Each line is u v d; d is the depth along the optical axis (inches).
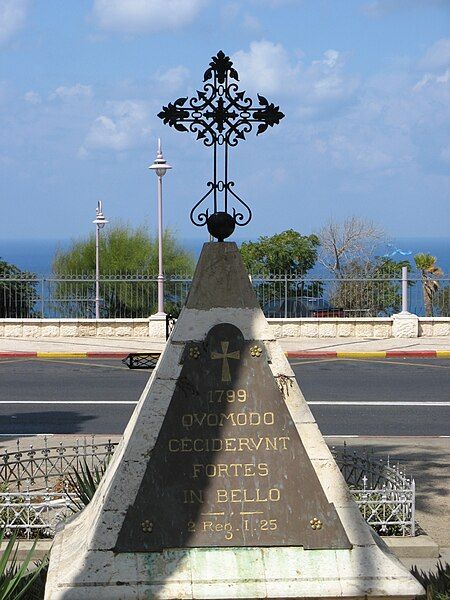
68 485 402.3
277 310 1028.5
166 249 1266.0
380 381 779.4
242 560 234.4
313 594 229.8
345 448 478.9
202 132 249.8
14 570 284.2
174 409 237.8
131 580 229.8
